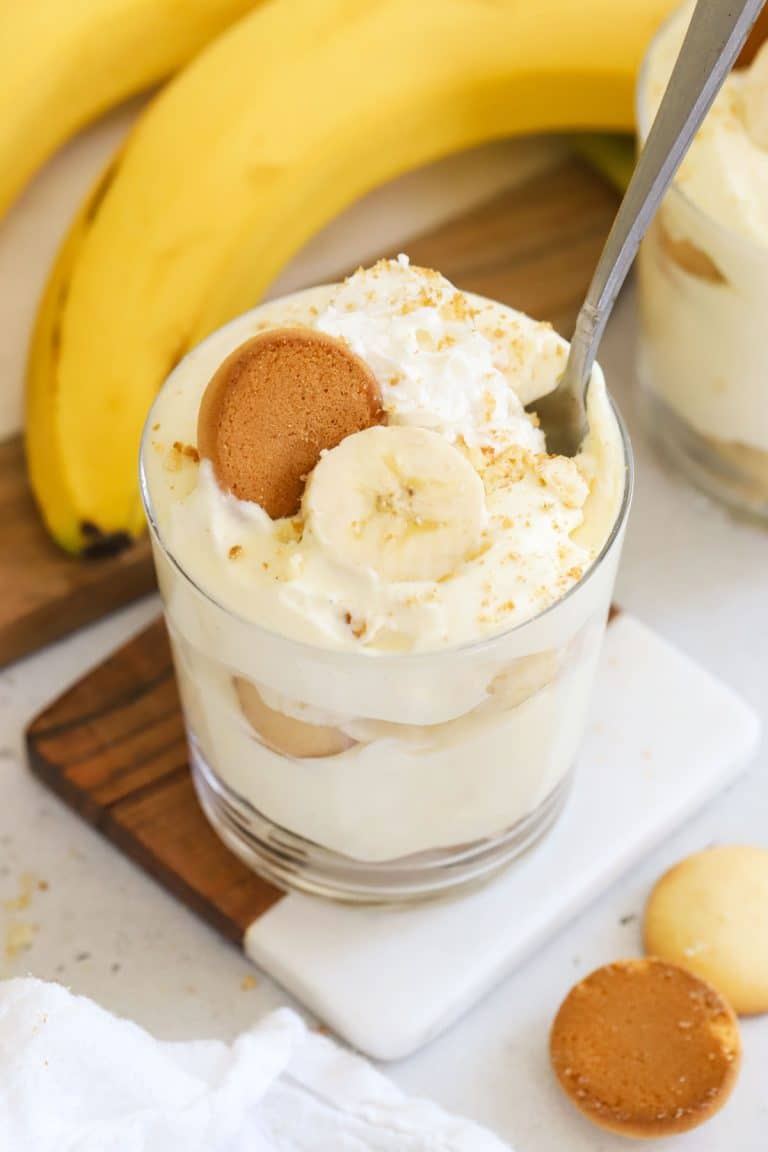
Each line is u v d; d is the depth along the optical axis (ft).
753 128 2.32
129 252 2.47
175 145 2.52
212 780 2.20
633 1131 2.08
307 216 2.62
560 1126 2.12
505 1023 2.18
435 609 1.96
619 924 2.23
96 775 2.27
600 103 2.69
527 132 2.73
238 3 2.74
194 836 2.24
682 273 2.35
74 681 2.36
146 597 2.44
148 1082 2.02
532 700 2.04
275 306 2.13
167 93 2.56
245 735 2.08
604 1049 2.11
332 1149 2.06
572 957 2.21
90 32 2.64
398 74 2.60
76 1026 2.02
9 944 2.21
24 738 2.29
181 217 2.49
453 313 2.09
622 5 2.65
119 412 2.41
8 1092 1.98
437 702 1.99
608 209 2.74
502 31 2.64
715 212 2.29
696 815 2.30
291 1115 2.07
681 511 2.51
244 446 1.99
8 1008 2.02
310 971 2.16
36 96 2.61
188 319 2.47
